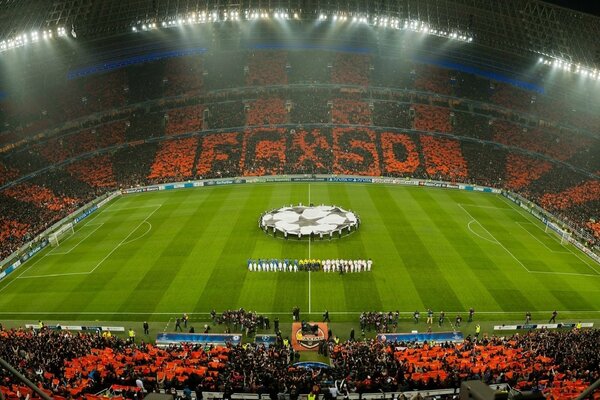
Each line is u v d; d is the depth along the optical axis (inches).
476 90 4456.2
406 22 3868.1
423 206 3125.0
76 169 3732.8
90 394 1203.2
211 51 4682.6
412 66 4648.1
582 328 1795.0
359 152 3939.5
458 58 4483.3
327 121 4232.3
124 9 3912.4
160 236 2652.6
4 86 4065.0
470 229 2738.7
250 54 4714.6
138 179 3671.3
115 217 3026.6
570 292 2055.9
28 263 2415.1
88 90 4389.8
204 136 4106.8
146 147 4001.0
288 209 2869.1
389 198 3280.0
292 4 3966.5
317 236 2544.3
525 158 3848.4
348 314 1876.2
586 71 3550.7
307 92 4473.4
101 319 1873.8
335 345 1603.1
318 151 3944.4
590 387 328.2
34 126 4008.4
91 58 4276.6
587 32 3909.9
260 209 3026.6
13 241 2699.3
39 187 3449.8
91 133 4082.2
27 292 2111.2
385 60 4699.8
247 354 1491.1
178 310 1918.1
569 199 3272.6
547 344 1517.0
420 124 4220.0
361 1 4094.5
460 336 1701.5
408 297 1990.7
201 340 1695.4
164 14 3897.6
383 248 2442.2
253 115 4291.3
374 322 1771.7
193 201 3260.3
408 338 1695.4
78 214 3129.9
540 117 4185.5
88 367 1373.0
